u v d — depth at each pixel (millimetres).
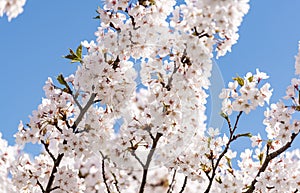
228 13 4223
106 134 5195
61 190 5391
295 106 5336
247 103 5105
